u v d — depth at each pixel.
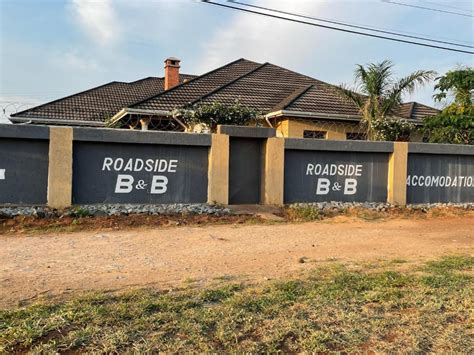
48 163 10.37
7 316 4.32
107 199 10.91
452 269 6.53
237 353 3.74
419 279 5.89
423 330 4.30
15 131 10.05
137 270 6.20
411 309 4.87
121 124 18.97
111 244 7.95
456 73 17.81
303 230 9.92
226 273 6.12
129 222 9.87
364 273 6.21
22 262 6.53
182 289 5.33
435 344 4.04
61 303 4.74
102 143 10.83
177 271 6.18
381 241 8.86
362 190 13.30
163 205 11.14
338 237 9.18
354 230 10.13
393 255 7.54
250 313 4.60
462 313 4.75
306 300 5.04
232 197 12.23
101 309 4.51
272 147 12.22
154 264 6.56
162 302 4.80
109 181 10.93
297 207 12.12
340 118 17.89
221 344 3.93
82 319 4.28
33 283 5.48
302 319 4.49
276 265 6.64
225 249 7.73
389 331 4.29
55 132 10.28
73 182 10.60
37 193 10.34
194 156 11.64
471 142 17.30
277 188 12.27
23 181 10.26
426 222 11.66
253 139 12.41
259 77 21.38
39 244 7.84
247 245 8.12
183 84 20.14
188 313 4.54
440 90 18.45
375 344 4.02
